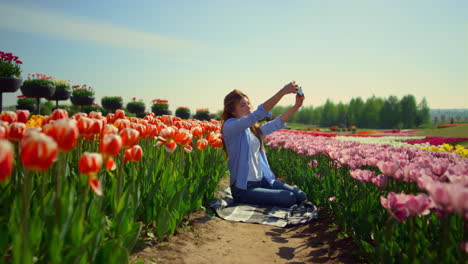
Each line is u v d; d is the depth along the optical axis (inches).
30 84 487.8
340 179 167.2
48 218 70.6
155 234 122.7
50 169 96.5
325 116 4832.7
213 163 196.4
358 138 719.1
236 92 188.9
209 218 157.6
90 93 713.0
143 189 118.0
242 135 183.8
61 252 68.2
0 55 387.5
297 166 241.4
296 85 167.8
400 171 101.7
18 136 79.5
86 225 75.8
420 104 4532.5
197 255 112.3
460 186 66.7
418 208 74.2
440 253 76.3
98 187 68.4
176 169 140.6
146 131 117.8
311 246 129.5
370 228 111.0
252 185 187.0
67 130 63.5
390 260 83.7
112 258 73.4
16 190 81.9
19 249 62.7
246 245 129.0
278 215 168.1
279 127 188.7
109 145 73.8
